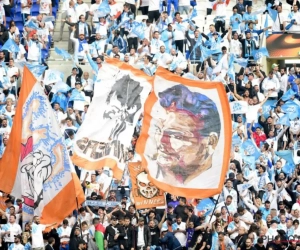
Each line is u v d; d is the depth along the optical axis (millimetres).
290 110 80938
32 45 87438
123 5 90750
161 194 64188
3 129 78500
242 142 77062
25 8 93438
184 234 67125
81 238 65562
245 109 80875
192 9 92062
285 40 91125
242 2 90562
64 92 82062
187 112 60219
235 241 66875
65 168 60344
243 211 68688
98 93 62844
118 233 66750
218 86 59906
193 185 60125
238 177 72688
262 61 91375
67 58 86688
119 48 88438
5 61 85750
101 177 71625
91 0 94812
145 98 62781
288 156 76375
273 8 92500
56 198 60375
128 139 62562
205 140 60062
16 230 67375
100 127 62625
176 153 60281
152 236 67125
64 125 78312
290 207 73062
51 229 66125
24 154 60500
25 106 60719
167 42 87562
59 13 95375
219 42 87438
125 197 68500
